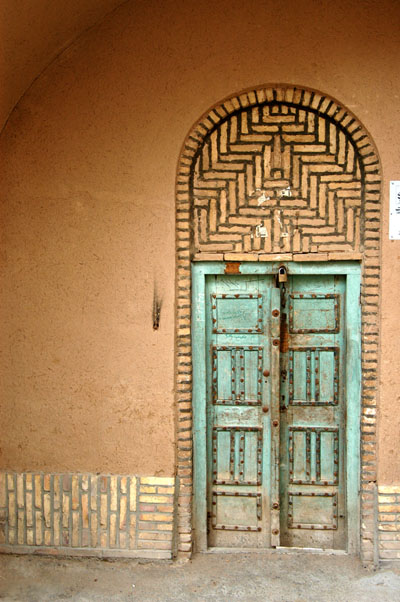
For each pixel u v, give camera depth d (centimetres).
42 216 458
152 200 453
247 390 477
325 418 477
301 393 477
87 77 450
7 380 467
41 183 457
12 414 468
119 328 460
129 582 436
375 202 448
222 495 483
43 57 440
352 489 468
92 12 434
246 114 457
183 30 445
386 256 445
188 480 467
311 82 443
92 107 451
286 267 463
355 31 441
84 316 461
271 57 444
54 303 462
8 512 470
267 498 479
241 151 458
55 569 451
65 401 466
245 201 460
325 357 474
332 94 443
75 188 455
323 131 454
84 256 459
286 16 443
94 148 453
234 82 446
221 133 458
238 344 476
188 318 463
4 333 465
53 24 419
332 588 428
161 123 449
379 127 442
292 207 457
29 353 465
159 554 461
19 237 460
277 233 459
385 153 442
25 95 453
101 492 465
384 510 451
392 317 447
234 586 431
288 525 483
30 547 468
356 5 441
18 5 382
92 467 466
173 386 460
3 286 462
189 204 459
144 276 456
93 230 457
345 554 471
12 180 457
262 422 477
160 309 456
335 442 477
